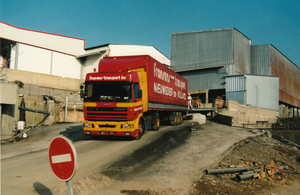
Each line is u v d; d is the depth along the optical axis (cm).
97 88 1139
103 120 1123
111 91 1122
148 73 1330
